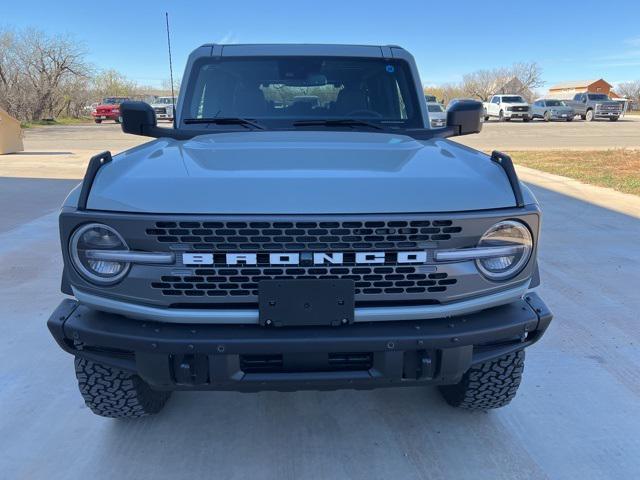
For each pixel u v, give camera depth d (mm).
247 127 3367
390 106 3645
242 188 2055
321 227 2010
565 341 3807
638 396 3152
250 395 3184
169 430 2848
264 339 2049
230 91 3553
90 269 2107
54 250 5949
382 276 2088
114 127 33250
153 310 2086
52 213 7773
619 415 2973
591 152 16812
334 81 3602
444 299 2137
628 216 7742
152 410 2881
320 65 3604
